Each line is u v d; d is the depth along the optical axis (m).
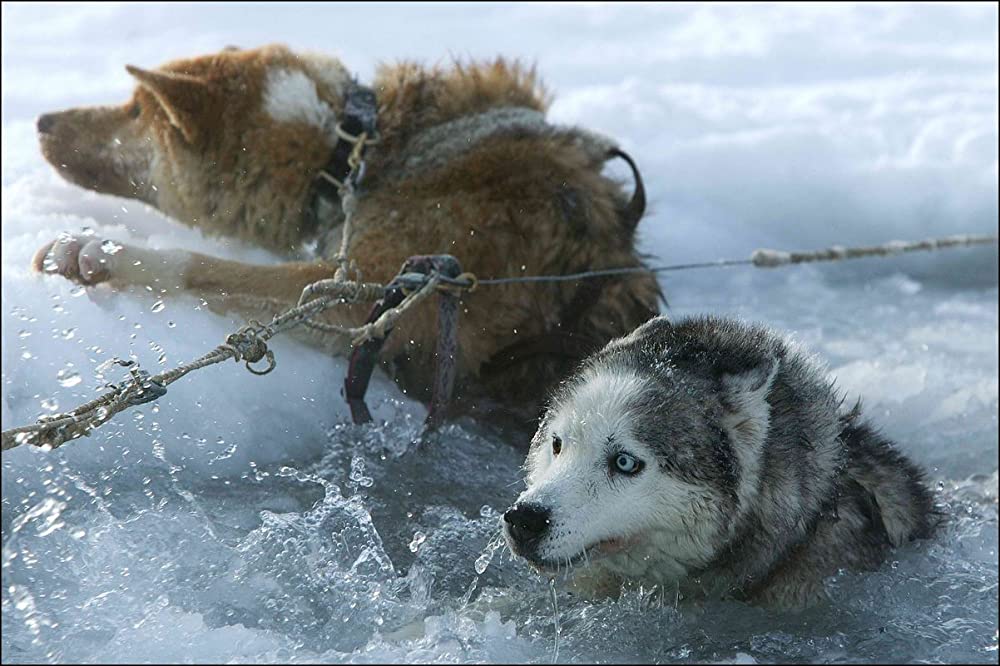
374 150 9.65
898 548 6.89
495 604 6.36
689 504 6.17
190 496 7.24
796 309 13.72
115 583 5.98
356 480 7.89
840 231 16.11
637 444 6.13
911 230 16.14
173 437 7.77
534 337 9.10
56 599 5.75
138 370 5.82
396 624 6.00
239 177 9.94
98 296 8.46
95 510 6.74
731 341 6.70
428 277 8.02
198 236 10.42
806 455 6.39
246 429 8.12
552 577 6.52
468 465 8.33
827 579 6.43
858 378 11.23
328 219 9.84
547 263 9.19
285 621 5.86
